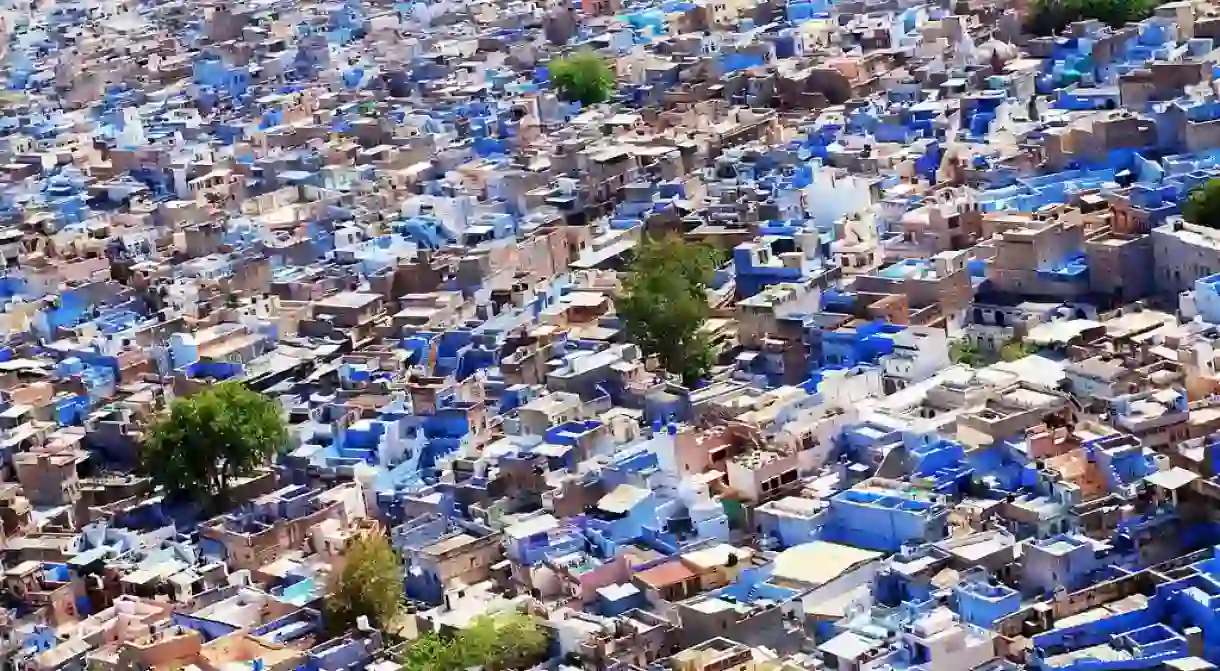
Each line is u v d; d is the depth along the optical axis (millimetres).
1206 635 199750
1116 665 196250
